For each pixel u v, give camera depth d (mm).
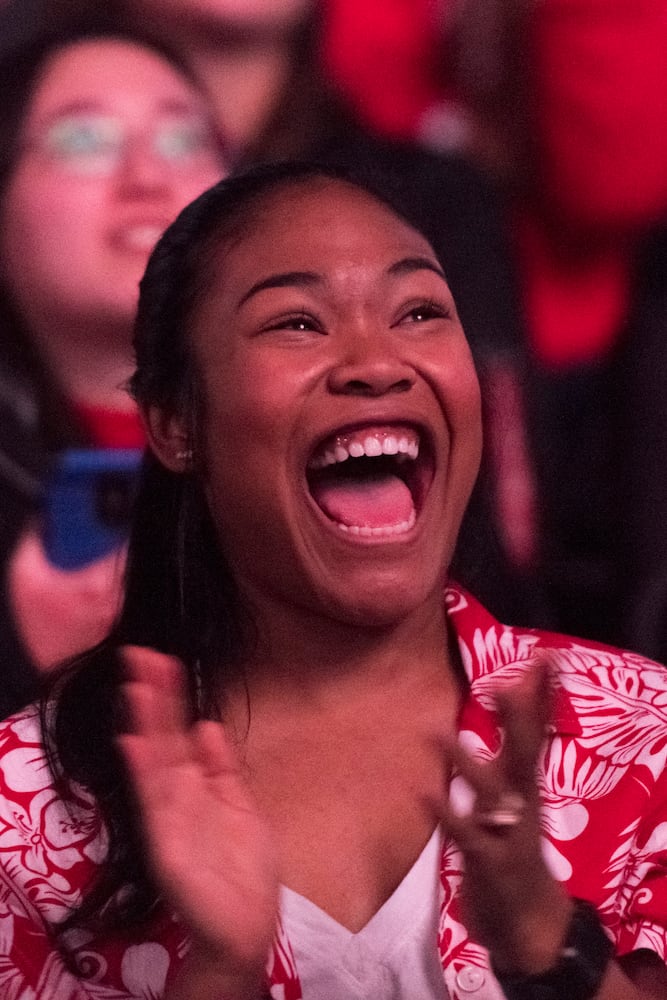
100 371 6078
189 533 3814
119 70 6164
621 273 6605
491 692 3621
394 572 3547
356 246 3602
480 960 3314
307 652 3666
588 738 3670
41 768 3744
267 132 6324
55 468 6016
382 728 3645
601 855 3531
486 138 6492
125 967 3561
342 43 6375
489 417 4238
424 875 3412
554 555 6258
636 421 6359
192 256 3779
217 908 2920
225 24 6211
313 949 3350
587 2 6438
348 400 3486
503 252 6367
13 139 6070
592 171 6504
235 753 3645
